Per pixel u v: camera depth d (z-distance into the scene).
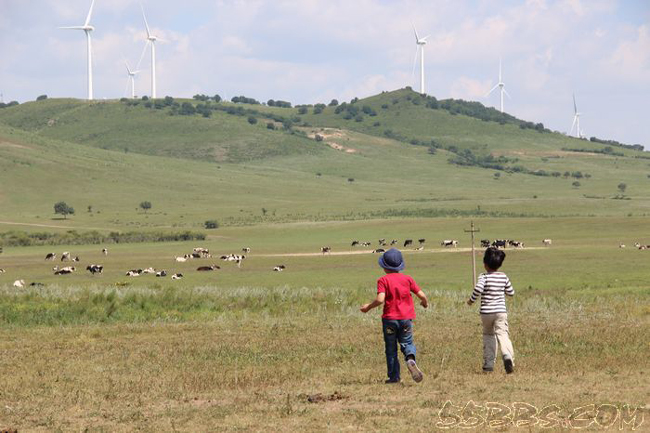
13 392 15.93
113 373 18.17
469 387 14.63
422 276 85.56
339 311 34.66
